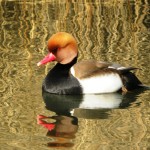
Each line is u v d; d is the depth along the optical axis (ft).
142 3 66.44
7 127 37.11
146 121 38.50
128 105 42.42
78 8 65.16
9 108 40.86
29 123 38.04
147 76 47.42
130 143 34.35
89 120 39.17
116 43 56.18
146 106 41.96
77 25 61.26
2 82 46.01
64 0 65.87
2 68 49.21
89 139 35.01
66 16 63.77
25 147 33.58
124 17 63.57
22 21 62.75
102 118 39.45
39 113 40.29
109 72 45.75
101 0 66.33
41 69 49.26
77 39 57.36
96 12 64.54
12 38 57.82
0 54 52.95
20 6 66.49
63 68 45.80
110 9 65.10
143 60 50.93
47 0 66.90
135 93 45.42
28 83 46.01
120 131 36.58
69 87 45.11
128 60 51.01
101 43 56.29
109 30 60.03
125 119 39.09
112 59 51.39
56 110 41.19
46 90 45.03
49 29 60.18
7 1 67.31
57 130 36.81
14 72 48.32
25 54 52.90
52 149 33.30
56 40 45.83
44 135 35.70
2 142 34.40
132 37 57.82
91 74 45.50
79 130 36.86
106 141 34.81
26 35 58.65
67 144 34.30
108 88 45.57
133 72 48.21
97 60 48.73
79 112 41.14
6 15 64.59
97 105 42.75
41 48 54.65
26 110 40.68
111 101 43.68
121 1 66.33
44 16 63.87
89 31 59.67
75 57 46.09
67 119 39.24
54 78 45.37
